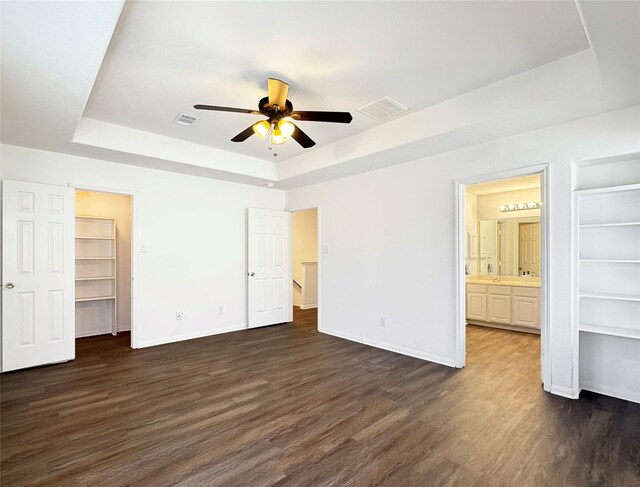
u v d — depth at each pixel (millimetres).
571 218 2930
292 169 4984
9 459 2078
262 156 4992
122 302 5504
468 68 2646
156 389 3133
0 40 1850
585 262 3119
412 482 1892
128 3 1929
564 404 2814
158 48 2389
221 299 5305
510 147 3291
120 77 2787
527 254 5773
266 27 2166
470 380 3338
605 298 2850
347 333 4914
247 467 2016
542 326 3117
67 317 3906
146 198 4582
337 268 5074
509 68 2648
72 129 3195
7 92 2457
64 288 3891
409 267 4152
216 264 5254
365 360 3951
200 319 5070
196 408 2758
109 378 3406
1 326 3547
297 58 2518
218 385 3229
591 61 2391
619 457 2105
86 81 2305
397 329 4270
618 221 2965
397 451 2178
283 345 4594
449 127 3154
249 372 3572
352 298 4852
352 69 2662
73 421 2543
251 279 5543
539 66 2615
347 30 2197
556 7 1984
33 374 3512
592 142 2828
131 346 4516
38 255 3738
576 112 2756
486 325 5711
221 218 5316
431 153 3836
